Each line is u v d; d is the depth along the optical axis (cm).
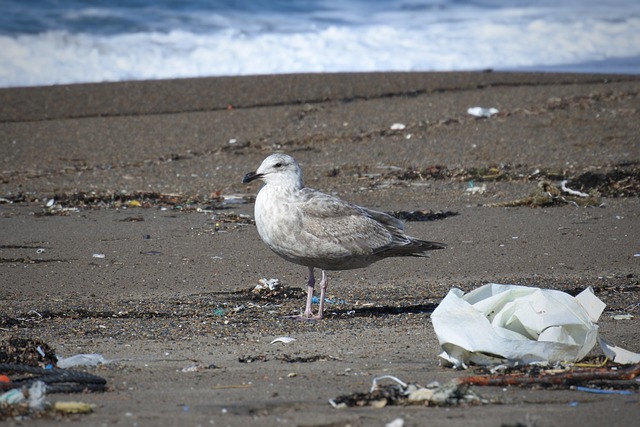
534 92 2427
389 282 1189
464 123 2169
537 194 1630
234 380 707
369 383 696
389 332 916
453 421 585
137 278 1197
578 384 688
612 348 768
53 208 1617
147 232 1456
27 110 2341
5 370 712
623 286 1150
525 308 780
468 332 753
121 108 2367
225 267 1261
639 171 1798
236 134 2155
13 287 1141
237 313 1019
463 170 1852
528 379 687
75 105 2388
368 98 2425
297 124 2214
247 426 574
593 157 1895
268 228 1039
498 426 574
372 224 1052
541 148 1967
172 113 2328
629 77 2623
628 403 632
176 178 1845
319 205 1031
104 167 1930
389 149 2003
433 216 1559
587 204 1620
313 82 2555
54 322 963
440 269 1252
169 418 589
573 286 1152
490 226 1487
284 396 652
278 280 1185
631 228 1467
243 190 1769
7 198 1689
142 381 704
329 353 820
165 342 868
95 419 585
